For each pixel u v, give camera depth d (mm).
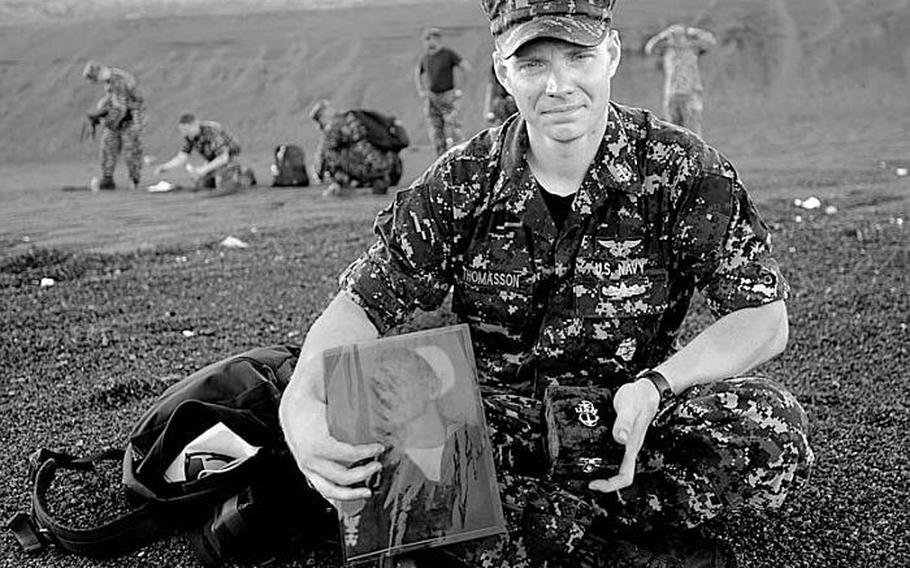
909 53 17094
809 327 4816
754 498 2408
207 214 9492
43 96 17156
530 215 2439
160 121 16203
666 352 2660
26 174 13695
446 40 18625
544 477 2584
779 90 16188
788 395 2436
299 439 2305
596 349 2537
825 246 6664
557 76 2275
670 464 2447
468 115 15414
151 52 19078
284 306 5641
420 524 2369
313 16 21375
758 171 10867
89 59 18688
